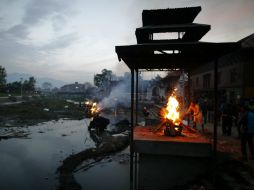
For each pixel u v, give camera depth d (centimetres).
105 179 1081
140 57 718
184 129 1066
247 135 749
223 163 766
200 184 755
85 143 1950
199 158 802
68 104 6762
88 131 2538
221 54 672
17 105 5225
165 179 816
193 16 926
